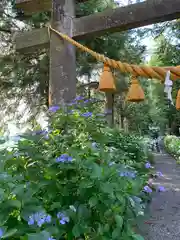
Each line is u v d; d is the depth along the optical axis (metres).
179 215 2.71
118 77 4.05
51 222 1.12
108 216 1.25
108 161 1.47
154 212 2.81
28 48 2.50
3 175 1.06
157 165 6.78
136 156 3.02
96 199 1.22
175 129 13.27
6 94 4.38
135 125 8.48
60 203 1.23
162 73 1.31
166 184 4.42
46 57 4.07
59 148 1.48
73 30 2.32
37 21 4.02
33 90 4.43
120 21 2.19
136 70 1.43
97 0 3.86
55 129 1.79
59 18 2.33
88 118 1.84
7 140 1.65
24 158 1.37
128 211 1.33
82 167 1.30
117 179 1.31
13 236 0.92
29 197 1.00
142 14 2.12
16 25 4.16
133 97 1.44
